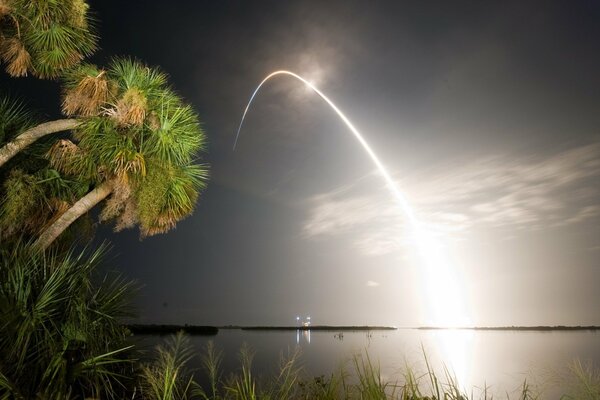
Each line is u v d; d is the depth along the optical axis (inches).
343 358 163.2
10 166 339.0
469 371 626.2
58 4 331.9
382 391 148.1
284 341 1808.6
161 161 356.5
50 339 211.2
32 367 200.4
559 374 131.4
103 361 224.5
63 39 343.3
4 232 309.4
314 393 159.2
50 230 314.7
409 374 150.4
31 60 353.7
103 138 337.1
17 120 343.6
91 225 386.9
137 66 370.0
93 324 242.2
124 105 342.6
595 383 127.5
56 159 346.3
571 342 1800.0
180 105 377.1
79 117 350.0
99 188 343.9
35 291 232.5
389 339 1630.2
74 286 253.1
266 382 161.5
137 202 354.3
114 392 231.5
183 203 357.7
